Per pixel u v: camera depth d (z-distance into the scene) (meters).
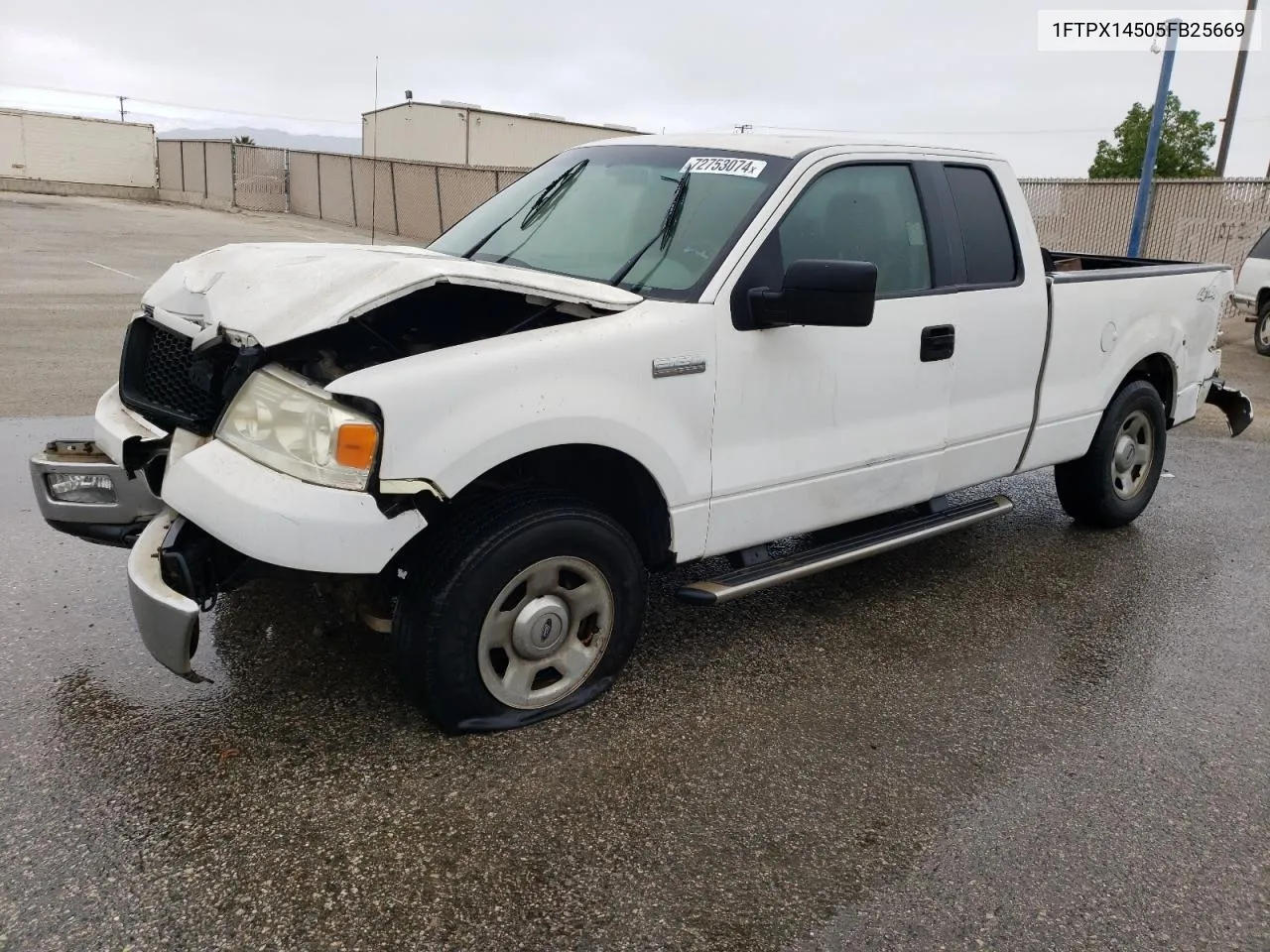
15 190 45.72
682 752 3.23
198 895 2.47
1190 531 5.81
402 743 3.17
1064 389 4.92
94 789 2.86
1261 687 3.90
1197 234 16.73
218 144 41.09
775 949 2.41
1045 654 4.11
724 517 3.59
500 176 24.59
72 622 3.88
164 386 3.48
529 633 3.18
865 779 3.14
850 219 3.90
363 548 2.77
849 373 3.84
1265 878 2.77
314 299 2.94
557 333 3.09
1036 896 2.65
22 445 6.12
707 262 3.52
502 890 2.56
